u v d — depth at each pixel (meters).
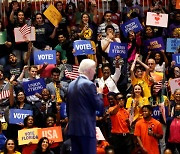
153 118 25.81
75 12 31.67
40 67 28.88
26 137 25.11
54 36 30.66
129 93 28.11
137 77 27.70
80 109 17.72
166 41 30.81
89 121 17.72
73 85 17.91
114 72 28.58
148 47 29.95
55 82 27.33
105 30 30.06
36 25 30.72
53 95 26.61
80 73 18.06
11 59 29.00
